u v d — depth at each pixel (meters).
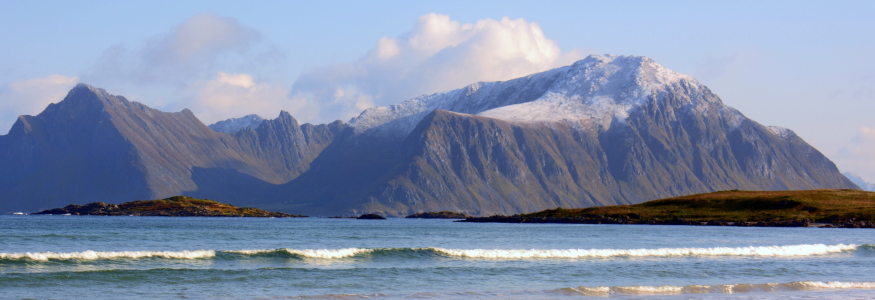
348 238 130.88
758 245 112.81
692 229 191.12
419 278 61.88
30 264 65.31
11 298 49.62
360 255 78.50
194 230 169.38
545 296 53.81
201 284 56.62
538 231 175.12
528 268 69.06
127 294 52.03
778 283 61.44
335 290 55.34
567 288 56.56
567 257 81.25
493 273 65.38
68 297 50.47
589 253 84.19
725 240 127.62
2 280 55.47
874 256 90.25
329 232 164.38
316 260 74.19
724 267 72.62
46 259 68.00
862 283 62.31
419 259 76.69
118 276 58.69
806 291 58.09
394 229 196.62
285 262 72.06
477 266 70.38
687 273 67.56
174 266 66.94
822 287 60.41
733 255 87.19
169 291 53.50
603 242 118.75
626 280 62.53
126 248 96.12
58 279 56.81
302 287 56.34
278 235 142.38
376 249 80.50
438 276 63.09
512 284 59.28
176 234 141.25
